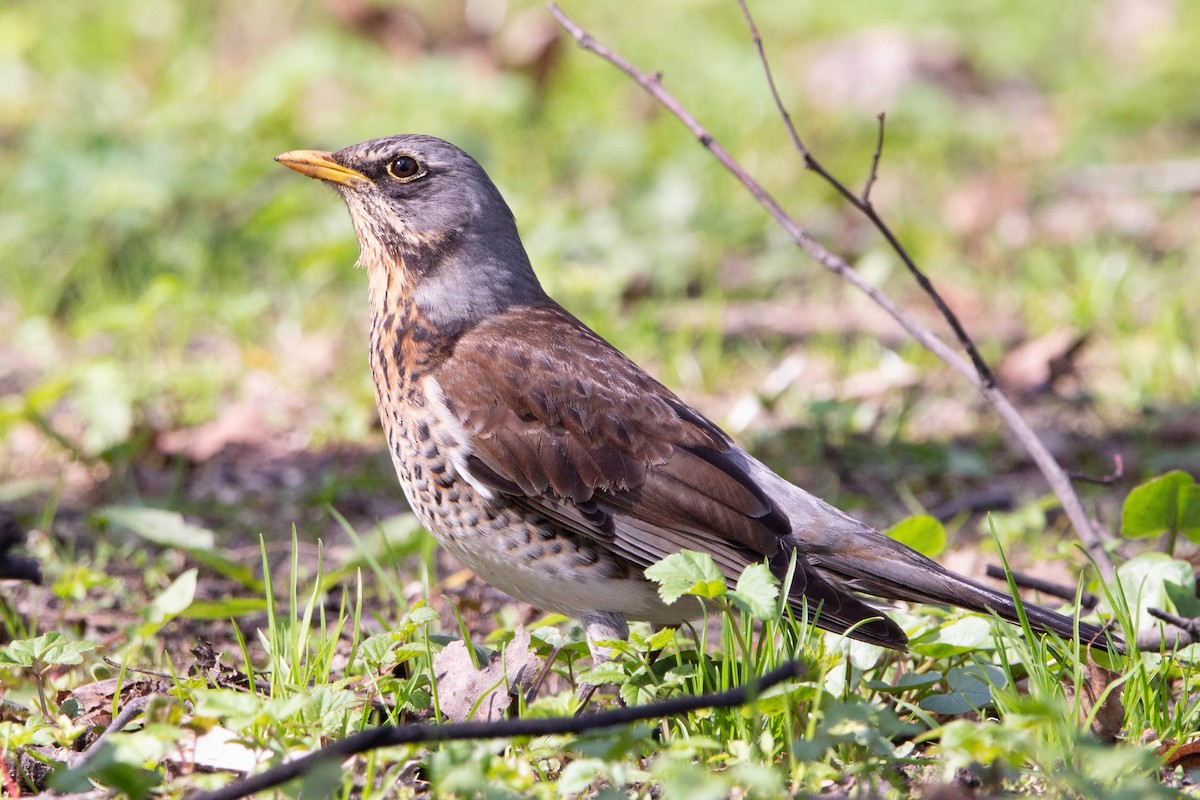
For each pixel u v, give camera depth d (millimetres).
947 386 13305
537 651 7379
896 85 21359
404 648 6633
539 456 7527
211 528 10672
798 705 6254
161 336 14633
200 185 16797
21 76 20922
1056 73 22875
